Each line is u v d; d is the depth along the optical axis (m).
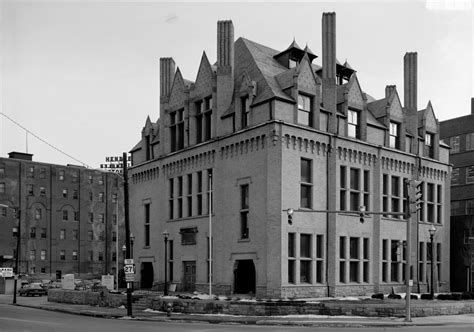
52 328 23.75
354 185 44.31
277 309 30.42
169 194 50.16
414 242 48.72
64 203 112.12
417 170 50.28
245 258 40.47
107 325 25.59
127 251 31.78
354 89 45.53
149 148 54.97
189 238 46.44
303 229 39.75
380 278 44.81
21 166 107.38
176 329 23.48
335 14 43.69
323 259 41.03
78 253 112.31
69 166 114.44
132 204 56.31
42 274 105.12
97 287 54.97
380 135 47.53
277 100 39.62
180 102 49.53
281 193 38.34
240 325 26.41
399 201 48.09
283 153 39.00
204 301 32.38
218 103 44.22
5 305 48.81
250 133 40.81
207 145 45.12
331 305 30.55
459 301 36.94
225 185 43.16
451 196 74.75
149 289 52.28
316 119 41.72
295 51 47.00
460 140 74.44
